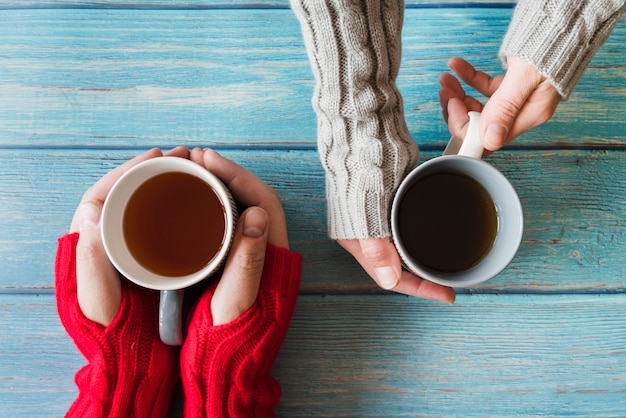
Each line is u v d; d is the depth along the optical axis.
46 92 0.58
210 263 0.45
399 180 0.46
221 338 0.49
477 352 0.56
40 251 0.57
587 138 0.57
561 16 0.42
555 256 0.56
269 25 0.58
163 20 0.58
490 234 0.47
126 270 0.45
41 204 0.57
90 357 0.51
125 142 0.58
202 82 0.58
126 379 0.49
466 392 0.55
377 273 0.48
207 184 0.48
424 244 0.47
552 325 0.56
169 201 0.48
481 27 0.58
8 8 0.59
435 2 0.58
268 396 0.52
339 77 0.43
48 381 0.56
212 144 0.57
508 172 0.57
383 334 0.56
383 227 0.46
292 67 0.58
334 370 0.55
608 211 0.56
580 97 0.57
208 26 0.58
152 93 0.58
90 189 0.52
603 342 0.56
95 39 0.58
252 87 0.58
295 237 0.56
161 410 0.52
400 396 0.55
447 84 0.54
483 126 0.45
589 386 0.55
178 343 0.48
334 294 0.56
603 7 0.42
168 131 0.58
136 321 0.50
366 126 0.45
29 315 0.56
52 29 0.59
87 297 0.49
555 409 0.55
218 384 0.49
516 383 0.55
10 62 0.58
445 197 0.47
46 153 0.58
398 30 0.44
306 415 0.55
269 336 0.50
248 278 0.48
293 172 0.57
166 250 0.47
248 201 0.52
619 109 0.57
